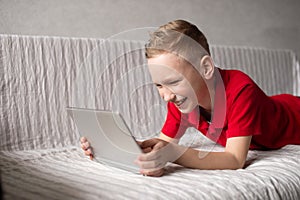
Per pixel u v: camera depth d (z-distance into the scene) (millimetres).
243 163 882
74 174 791
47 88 1231
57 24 1452
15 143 1146
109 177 763
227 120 959
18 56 1190
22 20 1372
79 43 1309
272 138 1104
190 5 1855
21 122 1170
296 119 1182
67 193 629
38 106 1208
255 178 766
